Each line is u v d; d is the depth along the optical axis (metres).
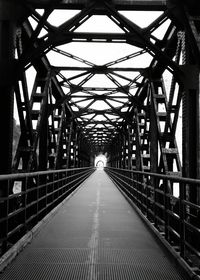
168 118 8.09
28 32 7.93
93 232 6.36
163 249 5.11
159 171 8.35
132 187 11.19
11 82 6.29
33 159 8.27
